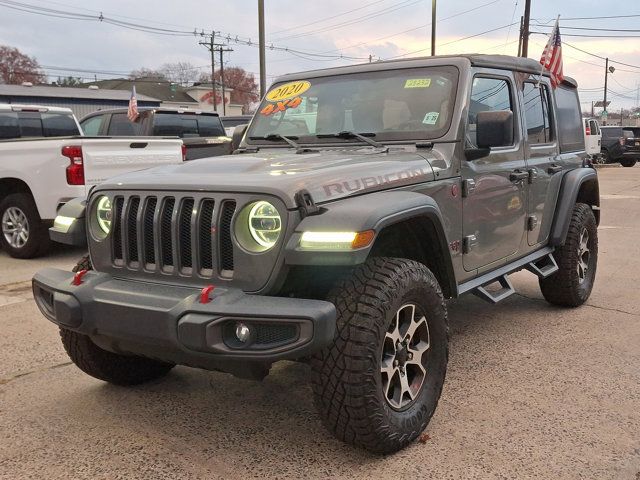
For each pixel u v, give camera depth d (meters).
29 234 7.71
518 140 4.55
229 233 2.82
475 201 3.89
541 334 4.85
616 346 4.55
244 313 2.57
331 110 4.20
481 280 4.08
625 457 2.97
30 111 9.30
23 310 5.57
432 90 3.94
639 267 7.32
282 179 2.80
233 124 14.90
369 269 2.92
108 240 3.21
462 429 3.27
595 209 5.96
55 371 4.16
